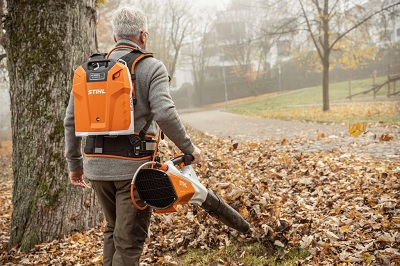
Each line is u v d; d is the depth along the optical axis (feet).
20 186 16.30
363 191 16.61
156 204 8.00
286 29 78.02
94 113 7.96
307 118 64.03
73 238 15.61
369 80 133.69
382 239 11.34
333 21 76.23
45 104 15.93
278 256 11.40
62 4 15.72
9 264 14.60
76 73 8.33
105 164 8.14
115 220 9.17
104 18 94.79
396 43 125.49
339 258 10.68
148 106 8.28
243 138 43.73
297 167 22.21
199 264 11.88
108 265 9.09
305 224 12.62
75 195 16.24
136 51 8.35
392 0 69.51
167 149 22.09
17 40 15.92
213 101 197.16
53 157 16.02
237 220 10.73
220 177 19.25
